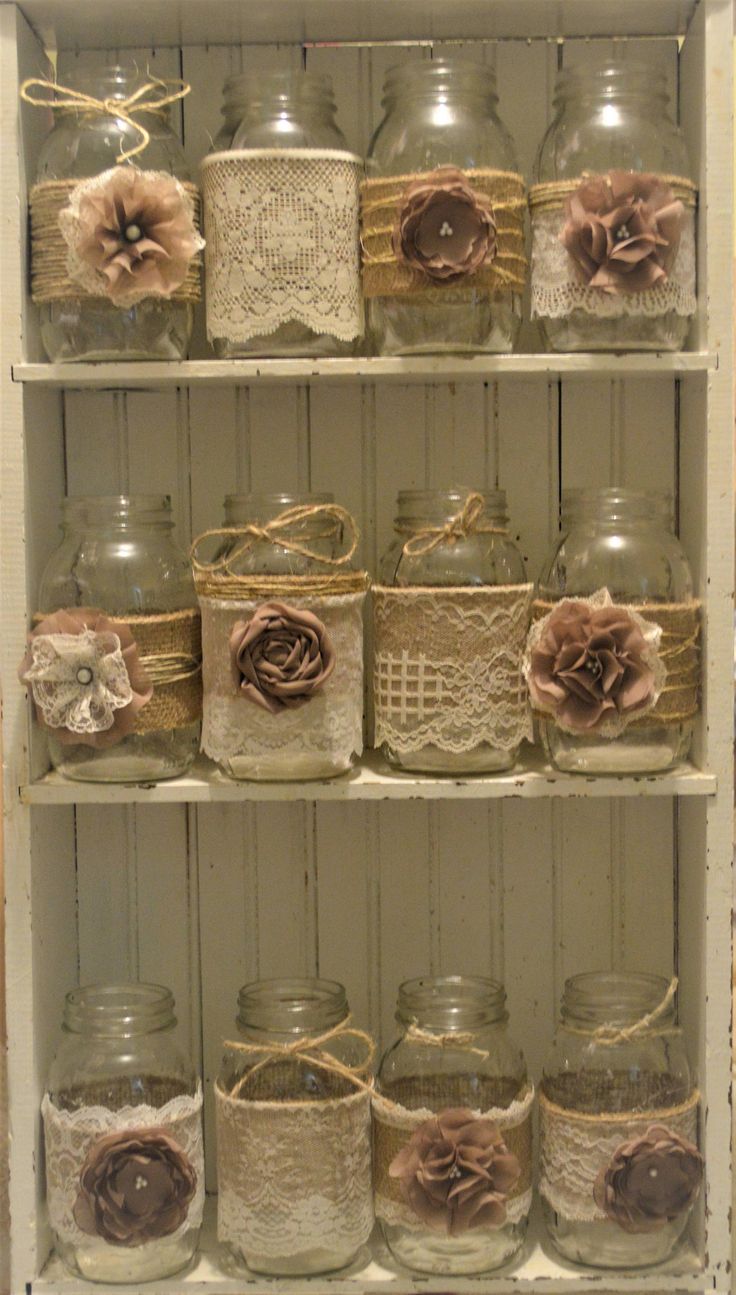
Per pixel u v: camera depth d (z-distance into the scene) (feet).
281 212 3.21
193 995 3.90
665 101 3.33
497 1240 3.29
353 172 3.28
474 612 3.25
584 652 3.08
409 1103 3.33
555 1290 3.30
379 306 3.28
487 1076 3.36
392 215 3.19
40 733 3.37
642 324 3.20
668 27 3.58
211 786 3.24
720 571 3.30
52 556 3.39
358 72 3.76
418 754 3.29
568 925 3.88
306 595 3.18
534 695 3.15
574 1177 3.32
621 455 3.79
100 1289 3.30
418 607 3.26
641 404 3.78
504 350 3.31
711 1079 3.36
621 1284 3.29
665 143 3.27
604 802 3.86
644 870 3.86
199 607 3.36
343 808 3.87
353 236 3.29
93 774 3.27
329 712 3.21
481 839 3.87
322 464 3.82
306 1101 3.28
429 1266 3.31
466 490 3.34
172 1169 3.22
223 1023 3.90
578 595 3.27
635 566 3.27
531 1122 3.52
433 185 3.07
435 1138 3.20
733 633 3.31
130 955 3.89
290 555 3.23
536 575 3.82
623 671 3.09
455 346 3.22
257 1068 3.33
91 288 3.13
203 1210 3.69
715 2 3.27
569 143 3.26
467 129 3.23
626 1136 3.29
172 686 3.28
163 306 3.22
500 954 3.88
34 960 3.37
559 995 3.89
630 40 3.72
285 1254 3.27
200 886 3.88
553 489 3.81
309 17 3.48
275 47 3.75
